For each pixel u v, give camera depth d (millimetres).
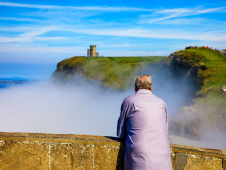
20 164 3867
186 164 3893
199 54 55688
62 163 3883
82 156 3881
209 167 3850
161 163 3189
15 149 3854
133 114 3449
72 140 3875
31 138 3855
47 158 3879
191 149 3887
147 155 3199
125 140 3820
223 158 3797
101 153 3855
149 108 3428
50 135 3988
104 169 3865
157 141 3281
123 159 3807
